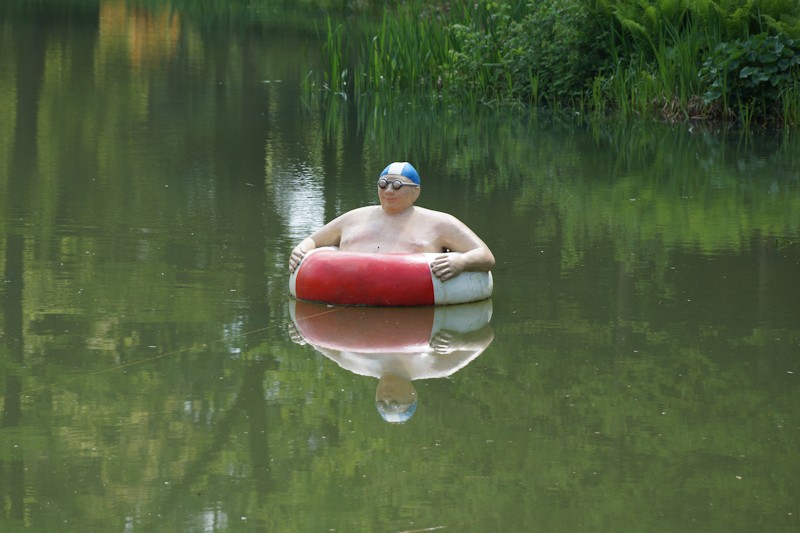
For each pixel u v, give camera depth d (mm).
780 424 7426
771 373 8406
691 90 22359
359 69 25891
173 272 10812
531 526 5961
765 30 22453
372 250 10273
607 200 14898
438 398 7824
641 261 11766
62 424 7203
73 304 9719
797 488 6473
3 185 14422
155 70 26406
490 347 8945
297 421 7371
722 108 22078
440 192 15133
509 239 12648
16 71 24734
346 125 20781
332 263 9977
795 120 21594
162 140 18188
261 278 10719
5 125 18750
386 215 10375
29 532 5809
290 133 19562
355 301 9953
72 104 21109
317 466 6676
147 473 6539
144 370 8219
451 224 10328
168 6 41406
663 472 6672
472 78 24625
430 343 9023
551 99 24141
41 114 19891
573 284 10852
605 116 22688
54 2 40219
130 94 22766
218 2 43188
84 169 15633
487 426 7348
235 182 15172
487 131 20781
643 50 23109
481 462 6777
